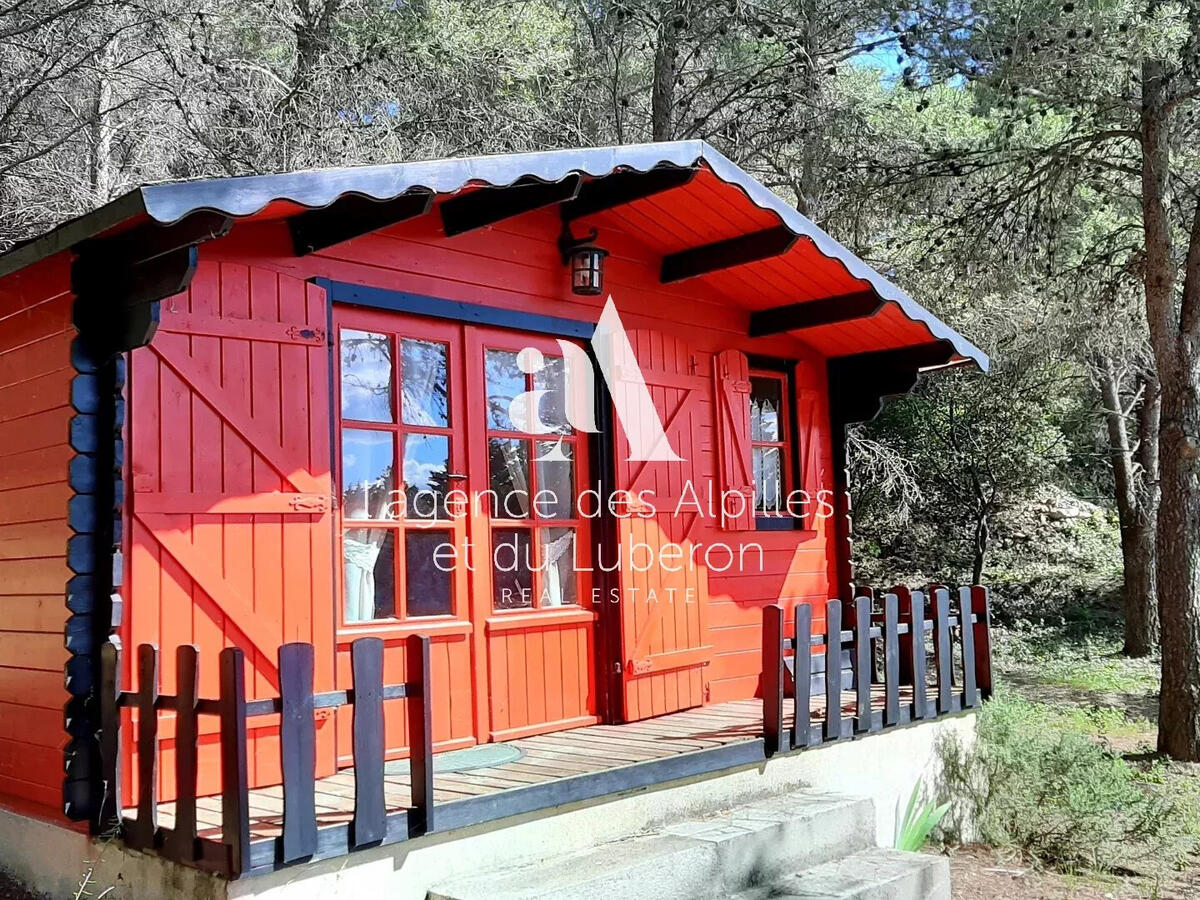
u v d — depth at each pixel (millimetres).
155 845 3723
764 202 5613
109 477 4133
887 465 14492
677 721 6137
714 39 12523
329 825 3771
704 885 4508
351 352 5164
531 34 12594
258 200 3678
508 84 12641
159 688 4184
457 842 4098
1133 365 13969
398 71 11867
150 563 4211
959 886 5879
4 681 4695
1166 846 6695
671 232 6312
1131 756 9672
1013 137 11352
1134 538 15070
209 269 4516
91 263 4141
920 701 6441
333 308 5074
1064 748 7164
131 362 4219
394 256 5289
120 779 3977
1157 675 13727
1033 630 15953
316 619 4680
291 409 4699
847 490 7918
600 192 5789
